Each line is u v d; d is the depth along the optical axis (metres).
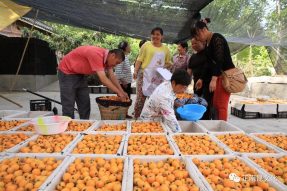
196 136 3.04
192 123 3.79
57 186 1.83
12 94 11.41
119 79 6.57
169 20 6.65
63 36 13.96
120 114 4.90
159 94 3.40
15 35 15.09
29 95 11.20
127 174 1.96
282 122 6.60
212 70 4.25
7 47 12.65
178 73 3.28
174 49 17.02
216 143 2.81
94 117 6.68
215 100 4.25
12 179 1.92
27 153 2.34
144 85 5.29
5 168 2.04
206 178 1.97
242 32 7.09
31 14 9.42
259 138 2.99
